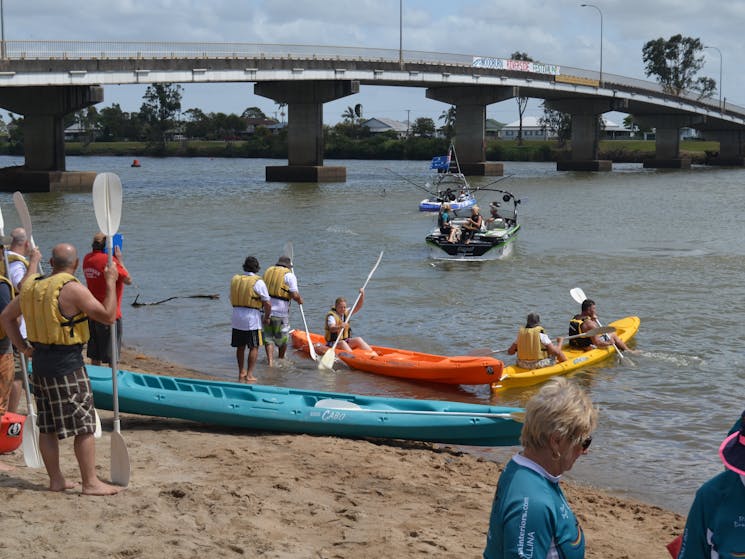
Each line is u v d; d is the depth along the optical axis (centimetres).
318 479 711
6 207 4438
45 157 5934
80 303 563
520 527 289
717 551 298
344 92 7062
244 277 1172
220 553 527
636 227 3631
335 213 4197
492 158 13638
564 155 13175
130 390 867
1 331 657
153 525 561
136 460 721
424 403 909
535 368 1257
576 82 9181
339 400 897
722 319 1731
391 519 620
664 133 11244
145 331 1569
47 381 576
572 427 292
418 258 2641
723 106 11738
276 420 869
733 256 2711
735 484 296
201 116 18038
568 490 803
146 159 14300
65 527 547
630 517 723
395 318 1720
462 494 706
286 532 572
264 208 4472
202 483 663
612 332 1394
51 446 599
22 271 882
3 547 511
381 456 811
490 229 2859
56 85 5378
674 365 1345
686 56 15338
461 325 1658
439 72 7844
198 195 5406
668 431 1012
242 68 6306
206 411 865
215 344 1469
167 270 2388
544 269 2422
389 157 13650
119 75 5581
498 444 869
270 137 14912
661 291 2073
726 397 1166
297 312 1769
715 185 6919
